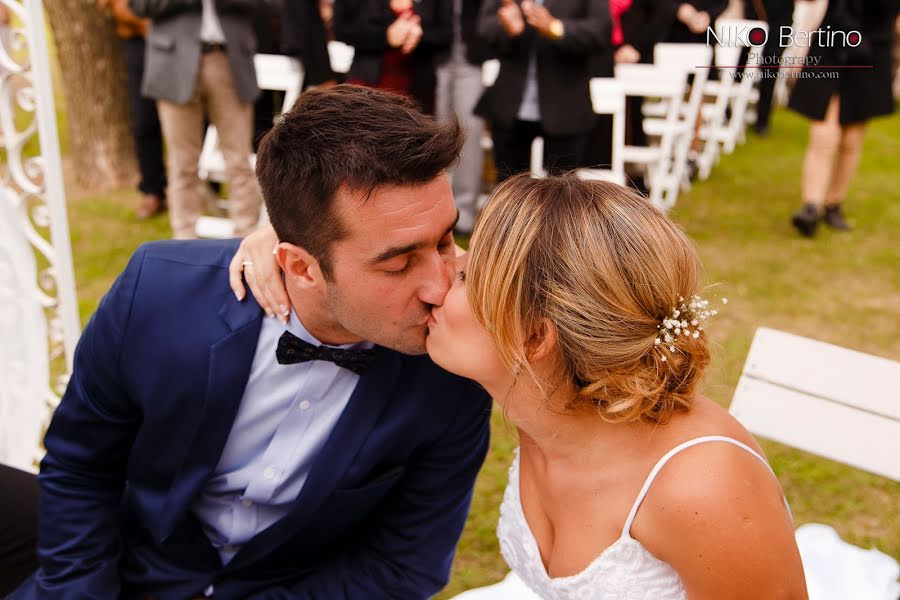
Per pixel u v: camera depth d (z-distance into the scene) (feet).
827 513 9.68
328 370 5.12
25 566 6.45
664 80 16.66
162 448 5.25
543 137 14.56
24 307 8.69
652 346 4.35
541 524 5.34
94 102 19.19
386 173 4.20
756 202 20.31
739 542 4.19
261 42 16.37
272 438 5.28
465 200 16.52
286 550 5.55
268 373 5.14
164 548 5.49
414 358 5.21
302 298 4.90
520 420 4.84
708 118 23.11
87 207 18.35
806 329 13.79
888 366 6.37
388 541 5.65
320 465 5.13
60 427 5.47
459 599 6.66
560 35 13.23
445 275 4.61
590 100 14.10
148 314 5.07
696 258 4.50
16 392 8.73
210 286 5.15
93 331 5.21
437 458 5.50
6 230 8.49
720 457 4.35
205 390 5.04
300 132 4.36
